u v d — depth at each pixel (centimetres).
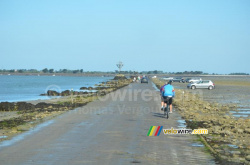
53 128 2014
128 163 1182
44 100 5084
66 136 1734
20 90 9069
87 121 2342
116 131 1902
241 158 1305
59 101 4650
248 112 3281
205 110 3319
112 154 1324
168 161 1223
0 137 1714
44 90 9088
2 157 1271
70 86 12006
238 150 1466
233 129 2034
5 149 1416
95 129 1973
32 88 10281
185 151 1402
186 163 1198
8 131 1917
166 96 2520
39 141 1596
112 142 1575
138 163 1184
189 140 1661
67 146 1477
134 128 2017
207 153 1368
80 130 1936
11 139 1652
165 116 2667
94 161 1208
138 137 1719
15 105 3844
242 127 2152
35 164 1166
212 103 4341
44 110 3338
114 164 1166
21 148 1437
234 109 3572
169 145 1527
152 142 1591
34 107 3744
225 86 10912
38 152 1357
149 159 1248
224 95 6138
